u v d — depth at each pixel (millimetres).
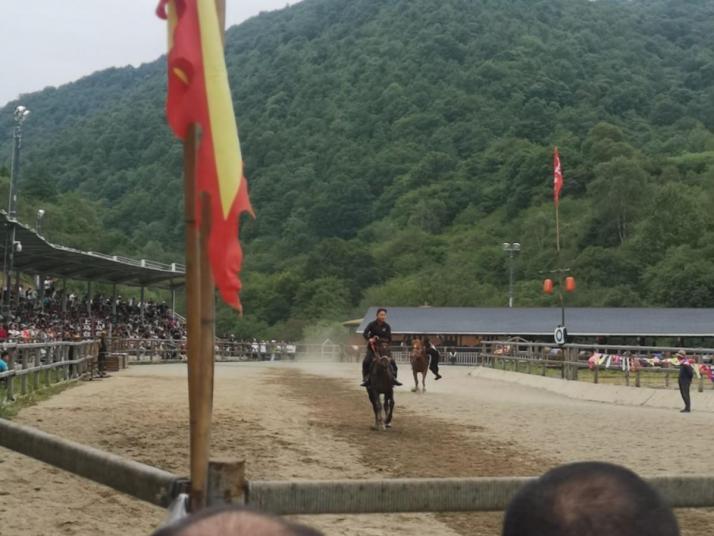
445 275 92500
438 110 153500
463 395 24109
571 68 162875
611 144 113562
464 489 3572
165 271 47875
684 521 7828
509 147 131625
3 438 4660
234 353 55219
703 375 23359
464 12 190375
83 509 7531
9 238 32281
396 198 128500
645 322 58156
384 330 14688
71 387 21750
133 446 11125
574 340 58438
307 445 11828
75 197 104812
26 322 35125
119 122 168625
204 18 3639
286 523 1266
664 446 12688
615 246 92875
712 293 74562
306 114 169500
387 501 3492
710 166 106375
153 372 32188
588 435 13969
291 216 130500
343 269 96688
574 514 1424
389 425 14547
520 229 104688
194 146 3664
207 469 3338
